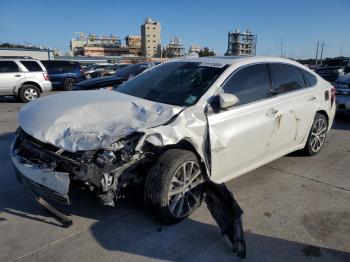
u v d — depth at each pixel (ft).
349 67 57.36
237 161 13.21
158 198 10.75
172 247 10.32
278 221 11.85
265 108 14.02
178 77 13.96
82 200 12.91
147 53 424.87
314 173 16.20
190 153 11.36
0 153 18.66
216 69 13.53
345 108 28.17
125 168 10.25
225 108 12.21
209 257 9.91
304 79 17.02
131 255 9.92
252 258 9.91
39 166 10.42
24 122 11.62
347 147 20.68
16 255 9.79
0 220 11.59
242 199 13.39
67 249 10.11
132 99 12.88
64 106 11.93
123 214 12.01
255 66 14.44
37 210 12.30
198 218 11.90
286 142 15.72
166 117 11.02
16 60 43.42
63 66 62.90
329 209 12.78
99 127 10.49
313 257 10.01
